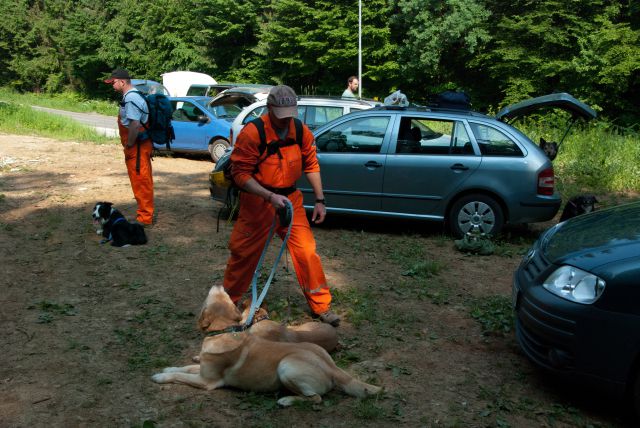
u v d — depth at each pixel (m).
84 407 3.51
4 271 6.10
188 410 3.47
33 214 8.65
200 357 3.76
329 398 3.60
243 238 4.53
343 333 4.73
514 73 26.28
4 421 3.34
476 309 5.23
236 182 4.36
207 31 37.16
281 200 4.07
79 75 47.59
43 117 21.66
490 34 27.52
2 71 53.97
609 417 3.57
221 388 3.75
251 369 3.61
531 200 7.38
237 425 3.33
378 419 3.41
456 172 7.54
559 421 3.50
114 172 12.44
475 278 6.30
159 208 9.22
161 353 4.30
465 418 3.47
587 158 13.44
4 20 51.22
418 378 3.98
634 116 24.27
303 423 3.35
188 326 4.80
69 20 48.22
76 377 3.90
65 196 9.88
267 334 3.86
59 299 5.37
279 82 34.94
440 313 5.23
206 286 5.79
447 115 7.72
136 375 3.94
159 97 7.85
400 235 8.06
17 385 3.77
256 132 4.30
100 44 45.41
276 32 33.72
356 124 7.98
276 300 5.39
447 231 8.24
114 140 18.27
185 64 40.00
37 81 52.25
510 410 3.58
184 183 11.57
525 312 3.81
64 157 14.45
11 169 12.54
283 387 3.61
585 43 23.52
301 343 3.70
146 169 7.88
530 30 24.72
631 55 22.84
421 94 31.81
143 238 7.21
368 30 29.47
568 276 3.60
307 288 4.81
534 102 8.72
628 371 3.31
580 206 7.23
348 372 4.02
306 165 4.69
